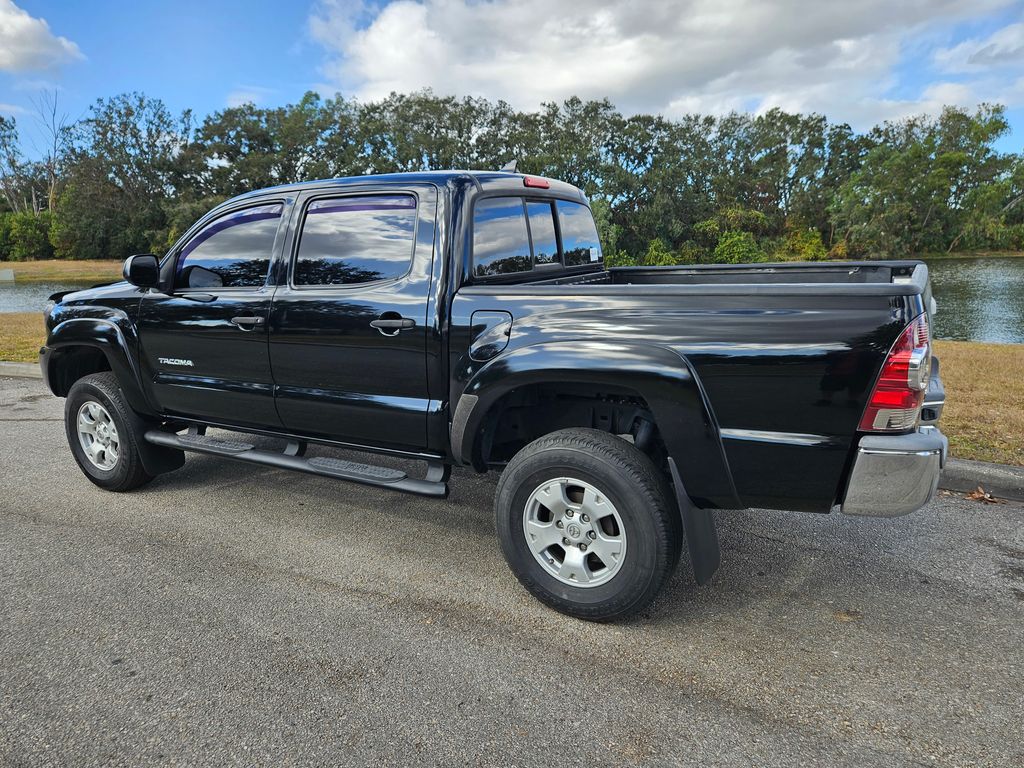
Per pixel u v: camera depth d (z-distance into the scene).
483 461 3.21
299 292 3.51
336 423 3.55
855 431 2.44
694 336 2.58
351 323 3.32
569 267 4.19
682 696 2.42
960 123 75.88
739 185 66.56
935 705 2.37
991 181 74.25
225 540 3.77
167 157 73.69
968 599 3.09
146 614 2.98
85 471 4.56
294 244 3.57
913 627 2.86
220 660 2.64
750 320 2.50
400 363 3.24
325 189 3.48
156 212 74.25
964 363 8.27
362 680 2.52
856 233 67.62
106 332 4.19
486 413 2.99
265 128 68.62
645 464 2.73
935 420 3.16
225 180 68.50
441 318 3.10
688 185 59.09
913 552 3.55
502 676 2.54
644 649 2.72
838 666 2.60
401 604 3.08
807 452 2.49
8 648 2.72
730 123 68.94
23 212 94.31
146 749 2.16
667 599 3.12
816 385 2.44
